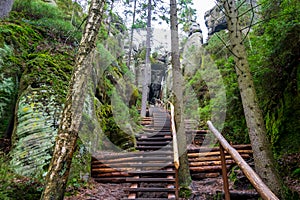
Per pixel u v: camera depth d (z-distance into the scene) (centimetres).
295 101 411
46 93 409
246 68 307
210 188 409
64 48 613
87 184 391
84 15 1002
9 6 588
